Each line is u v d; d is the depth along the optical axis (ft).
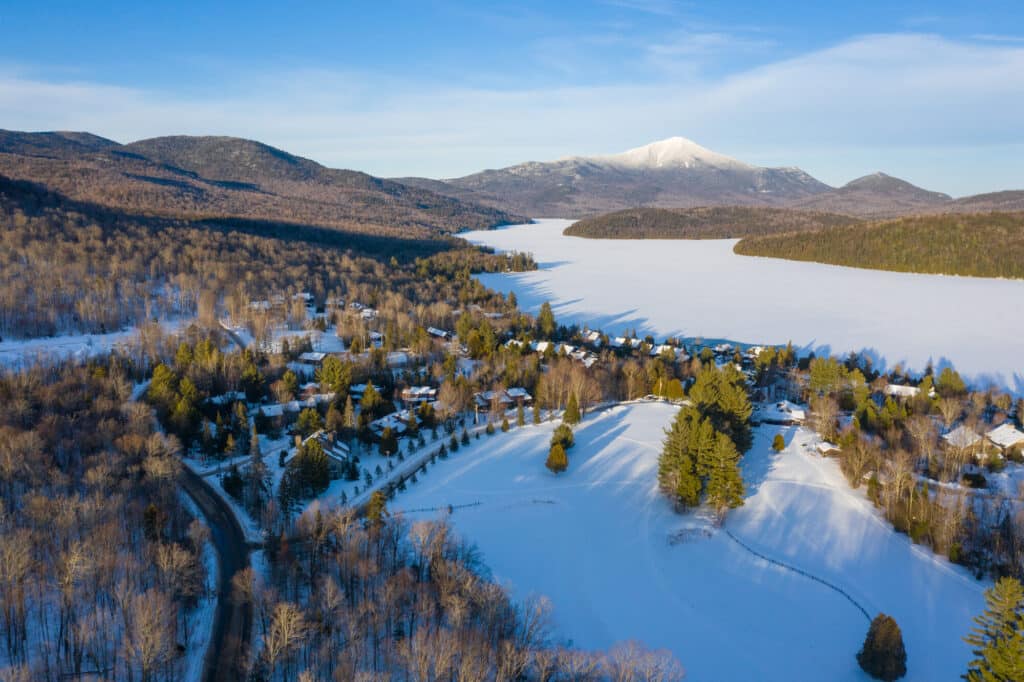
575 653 230.68
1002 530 329.93
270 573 289.53
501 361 645.92
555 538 344.49
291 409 495.41
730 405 450.71
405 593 260.42
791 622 280.51
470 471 424.87
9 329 639.76
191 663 241.14
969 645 263.29
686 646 263.90
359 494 390.21
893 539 344.90
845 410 547.49
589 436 488.85
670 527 359.46
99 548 259.19
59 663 224.12
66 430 400.26
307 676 208.44
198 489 388.16
